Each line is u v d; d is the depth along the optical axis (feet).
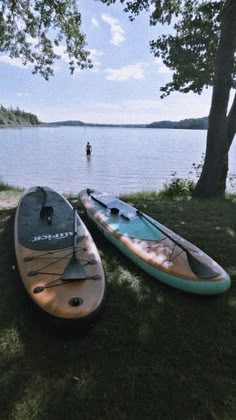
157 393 6.40
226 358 7.34
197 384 6.63
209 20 23.35
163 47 27.71
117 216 15.14
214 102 21.43
